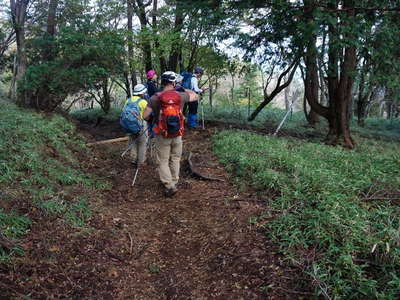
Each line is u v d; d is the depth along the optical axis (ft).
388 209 13.19
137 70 43.55
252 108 64.18
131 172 22.25
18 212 13.05
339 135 31.65
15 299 9.20
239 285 10.91
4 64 45.27
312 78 32.78
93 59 32.19
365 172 18.58
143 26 38.09
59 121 27.71
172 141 17.90
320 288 9.69
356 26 25.49
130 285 11.40
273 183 16.55
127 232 14.46
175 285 11.44
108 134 34.27
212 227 14.38
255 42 33.96
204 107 52.49
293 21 28.40
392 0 26.61
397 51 29.32
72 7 35.32
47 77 29.86
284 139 28.71
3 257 10.44
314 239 11.88
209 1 30.12
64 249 12.10
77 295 10.39
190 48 39.65
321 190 15.05
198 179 20.34
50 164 18.67
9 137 19.20
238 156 21.81
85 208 15.11
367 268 10.44
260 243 12.55
